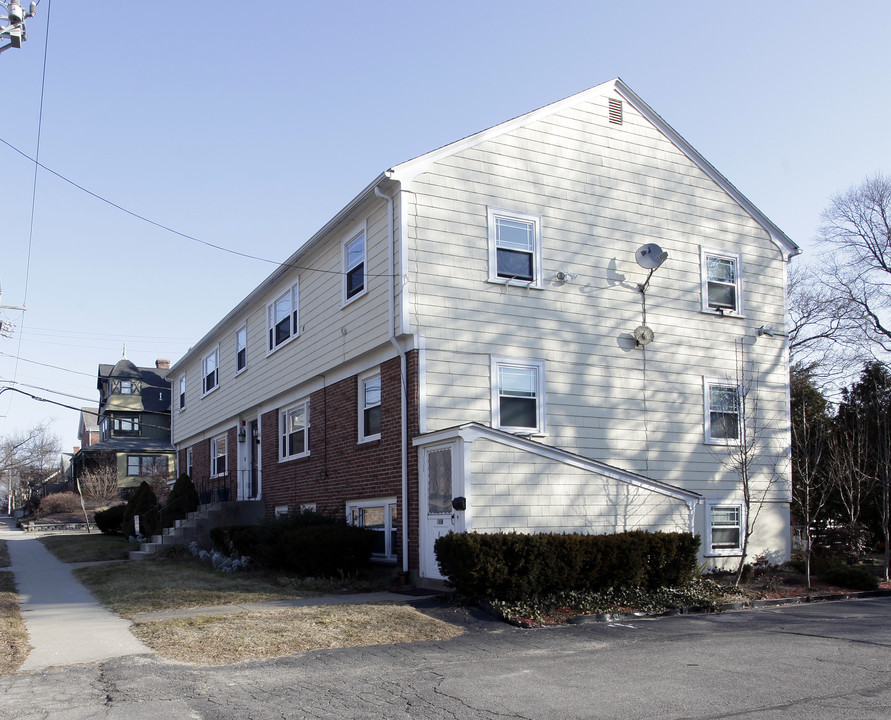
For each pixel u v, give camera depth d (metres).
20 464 69.75
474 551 12.05
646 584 13.70
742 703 7.12
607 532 14.81
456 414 15.19
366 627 10.68
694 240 18.73
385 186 15.53
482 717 6.70
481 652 9.48
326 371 18.62
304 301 20.30
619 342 17.28
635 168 18.17
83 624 11.16
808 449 18.09
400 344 15.27
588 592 12.98
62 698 7.29
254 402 23.81
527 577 12.29
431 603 12.75
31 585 15.94
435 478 14.41
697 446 17.92
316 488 19.27
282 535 16.30
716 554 17.70
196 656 9.04
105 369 58.44
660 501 15.57
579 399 16.59
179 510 25.16
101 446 53.22
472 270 15.77
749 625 11.74
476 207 16.02
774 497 18.77
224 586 14.75
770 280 19.75
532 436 15.88
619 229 17.72
